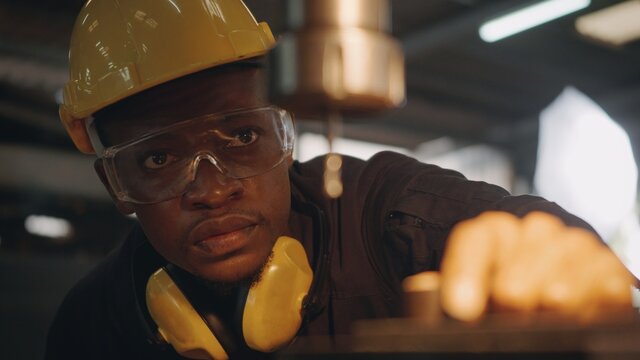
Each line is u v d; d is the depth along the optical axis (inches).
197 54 40.3
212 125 39.5
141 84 40.6
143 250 47.6
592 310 20.1
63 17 147.0
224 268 39.2
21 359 142.6
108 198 175.0
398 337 19.8
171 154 40.2
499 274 21.9
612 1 138.6
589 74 183.5
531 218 25.0
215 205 38.8
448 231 41.5
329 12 21.8
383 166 49.6
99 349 55.4
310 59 21.4
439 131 227.1
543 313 20.2
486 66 184.4
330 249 43.5
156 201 39.9
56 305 148.4
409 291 21.7
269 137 40.7
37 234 162.6
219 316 41.3
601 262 22.6
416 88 200.5
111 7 44.0
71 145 175.8
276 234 40.7
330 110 22.8
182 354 42.3
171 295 41.2
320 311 43.2
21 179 164.9
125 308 52.2
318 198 46.8
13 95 165.2
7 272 145.0
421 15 151.2
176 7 41.8
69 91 44.9
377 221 45.6
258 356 41.6
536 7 140.6
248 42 41.5
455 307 21.0
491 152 235.5
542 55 173.9
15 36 148.7
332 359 20.8
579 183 182.5
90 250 168.2
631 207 171.3
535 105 211.8
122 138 42.6
